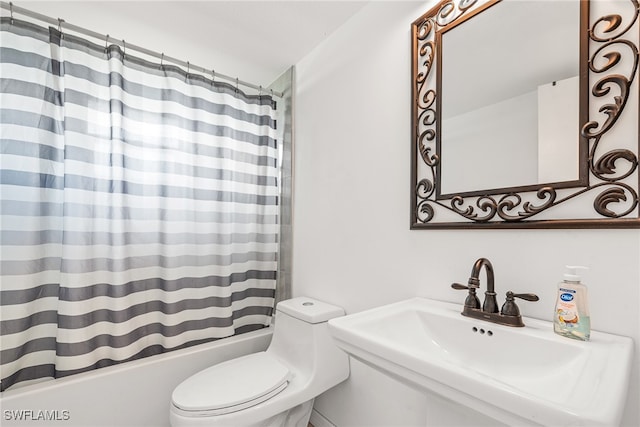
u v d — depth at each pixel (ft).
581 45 2.52
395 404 3.92
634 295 2.25
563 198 2.58
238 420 3.51
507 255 2.95
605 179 2.36
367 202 4.49
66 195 4.13
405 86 4.00
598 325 2.41
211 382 3.97
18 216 3.89
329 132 5.27
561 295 2.39
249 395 3.67
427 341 3.04
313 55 5.70
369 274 4.41
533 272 2.77
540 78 2.75
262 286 6.36
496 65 3.08
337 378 4.50
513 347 2.48
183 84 5.32
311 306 4.97
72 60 4.28
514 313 2.61
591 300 2.44
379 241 4.28
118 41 4.75
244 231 6.08
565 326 2.33
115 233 4.51
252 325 6.22
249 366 4.43
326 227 5.27
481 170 3.14
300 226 5.97
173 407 3.59
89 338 4.29
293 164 6.19
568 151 2.56
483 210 3.10
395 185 4.08
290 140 6.22
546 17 2.74
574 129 2.53
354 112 4.78
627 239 2.28
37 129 4.06
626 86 2.28
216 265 5.63
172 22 4.84
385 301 4.16
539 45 2.78
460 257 3.32
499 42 3.06
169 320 4.99
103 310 4.48
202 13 4.66
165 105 5.11
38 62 4.10
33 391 3.80
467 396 1.79
